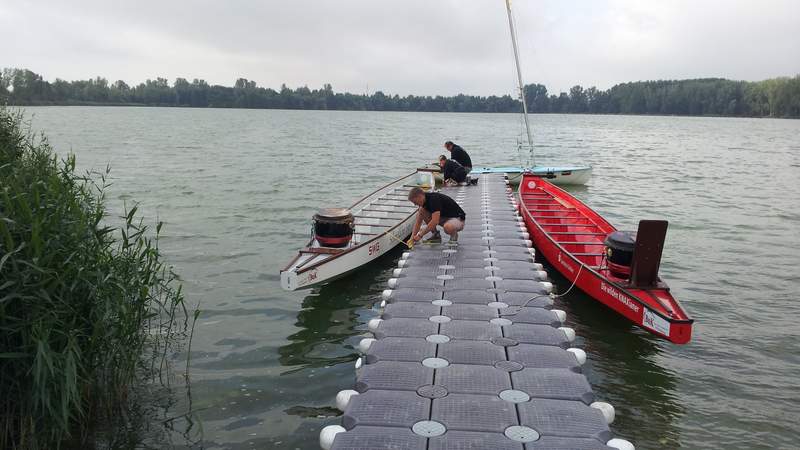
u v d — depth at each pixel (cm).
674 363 742
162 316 859
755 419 609
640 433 579
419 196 951
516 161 3719
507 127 9575
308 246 1026
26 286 483
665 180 2723
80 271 520
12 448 499
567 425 430
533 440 409
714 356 763
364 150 4341
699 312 924
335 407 610
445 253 947
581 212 1387
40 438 512
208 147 4191
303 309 911
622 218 1764
